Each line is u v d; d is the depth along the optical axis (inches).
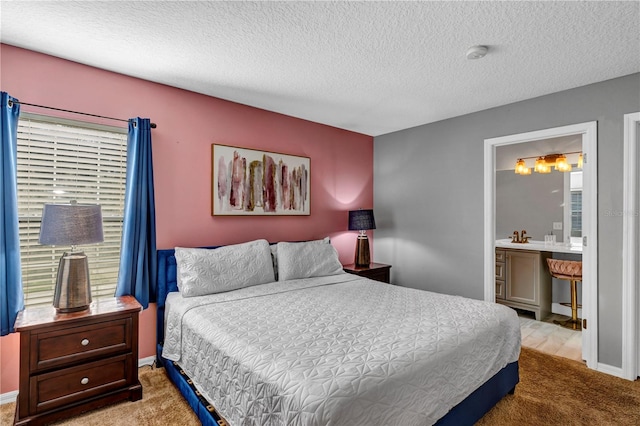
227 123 126.6
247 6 68.6
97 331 80.7
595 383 96.6
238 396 60.2
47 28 77.3
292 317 80.7
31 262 89.4
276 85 111.8
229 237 127.4
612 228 102.8
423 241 158.1
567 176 173.0
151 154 104.7
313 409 45.6
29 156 88.7
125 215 99.8
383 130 170.7
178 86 112.7
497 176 201.8
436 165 153.2
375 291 107.9
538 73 100.6
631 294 99.0
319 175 157.9
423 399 57.1
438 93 118.0
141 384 91.2
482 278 135.9
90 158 98.0
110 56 91.3
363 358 57.1
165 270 107.0
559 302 168.7
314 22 74.2
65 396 76.4
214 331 73.7
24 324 72.9
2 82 84.4
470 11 69.6
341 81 107.8
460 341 68.2
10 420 78.0
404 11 69.8
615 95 103.0
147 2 67.4
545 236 177.5
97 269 99.7
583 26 74.7
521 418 79.3
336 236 166.1
